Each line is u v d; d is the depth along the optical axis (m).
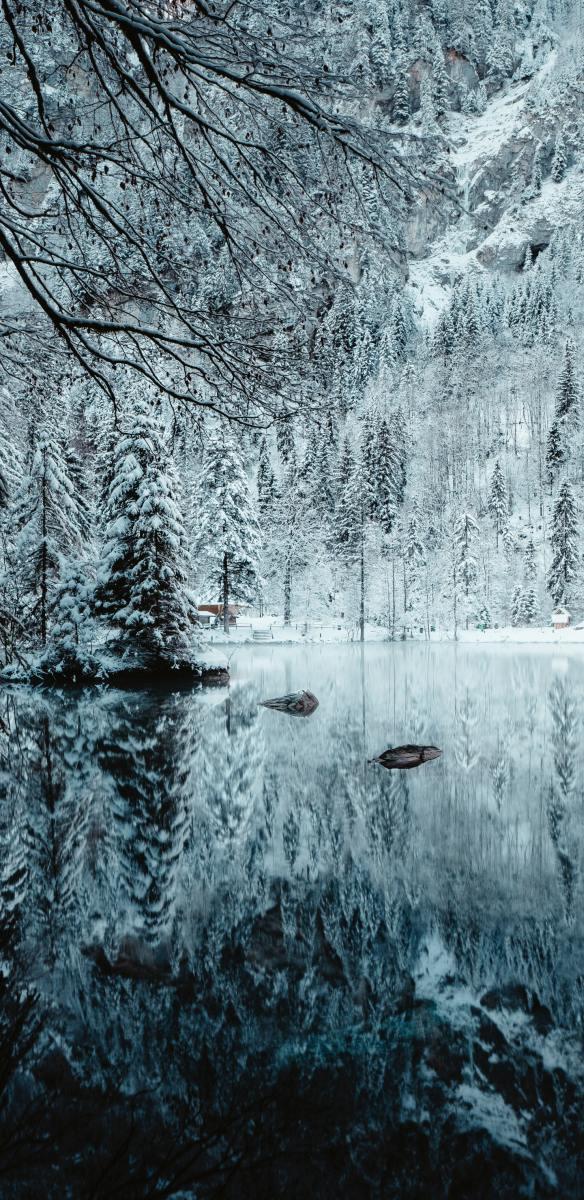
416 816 9.42
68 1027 4.29
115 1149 3.26
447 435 107.25
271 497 79.06
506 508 90.94
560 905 6.34
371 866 7.46
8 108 3.72
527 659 44.78
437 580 76.12
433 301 171.62
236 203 4.53
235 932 5.76
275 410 5.06
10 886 6.88
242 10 3.99
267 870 7.32
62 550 31.31
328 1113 3.49
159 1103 3.55
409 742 15.16
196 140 4.55
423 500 92.75
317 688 27.17
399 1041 4.14
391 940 5.62
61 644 27.58
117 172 4.37
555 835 8.53
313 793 10.68
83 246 4.87
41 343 5.84
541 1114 3.49
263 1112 3.52
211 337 4.72
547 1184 3.06
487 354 125.31
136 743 14.83
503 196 195.38
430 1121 3.45
